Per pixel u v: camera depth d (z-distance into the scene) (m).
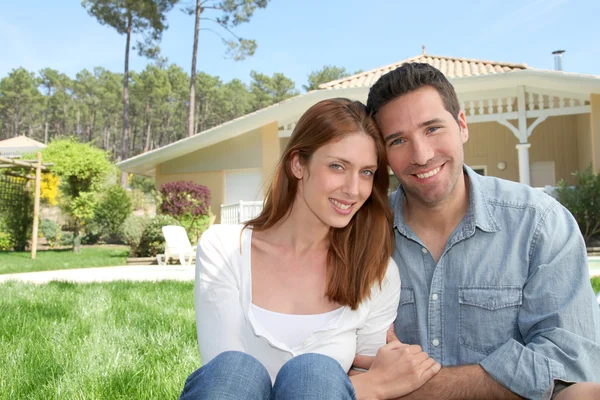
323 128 1.74
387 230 1.89
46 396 2.27
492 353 1.70
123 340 3.22
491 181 2.05
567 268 1.76
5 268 9.80
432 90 1.85
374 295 1.86
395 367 1.66
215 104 69.19
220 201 14.26
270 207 1.91
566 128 14.64
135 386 2.38
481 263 1.89
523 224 1.87
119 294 5.16
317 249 1.87
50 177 19.53
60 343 3.11
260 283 1.81
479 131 15.30
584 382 1.48
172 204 13.12
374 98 1.92
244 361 1.34
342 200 1.75
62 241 20.47
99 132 74.69
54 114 75.75
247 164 14.03
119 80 72.81
